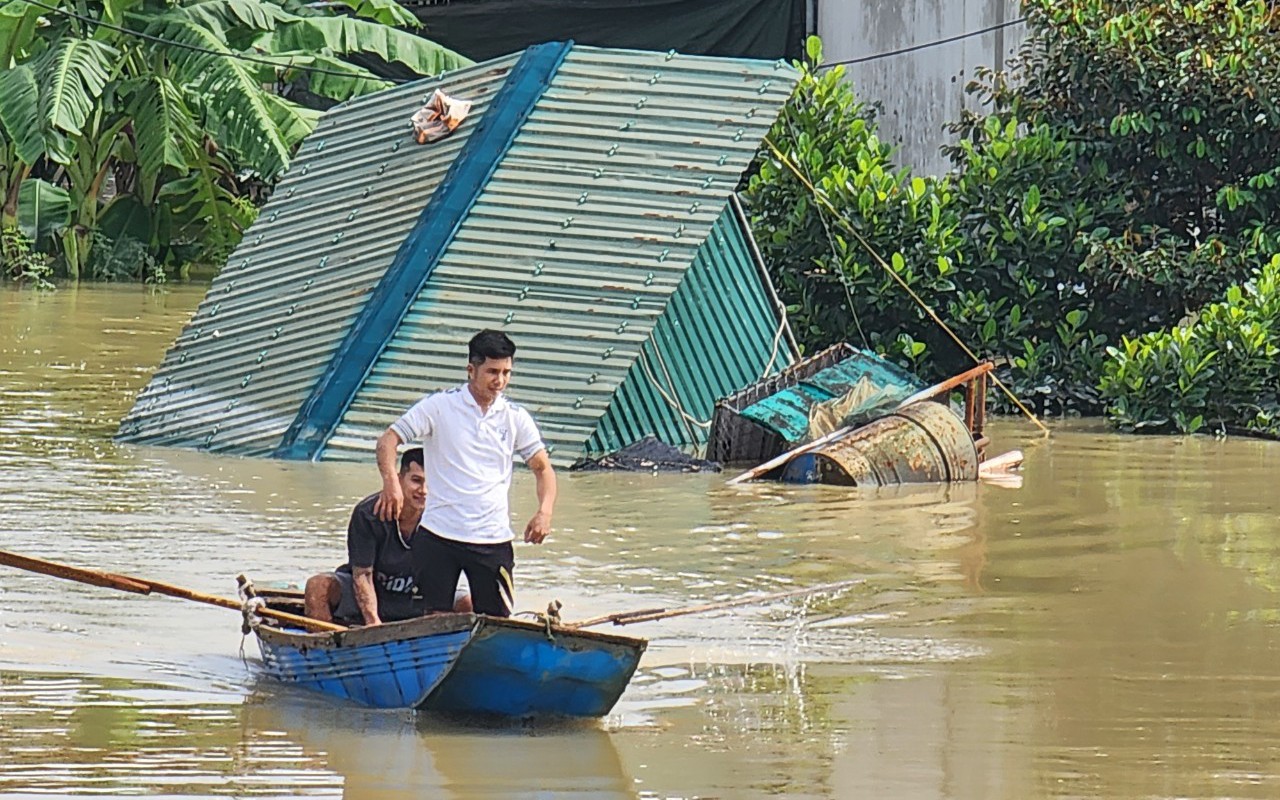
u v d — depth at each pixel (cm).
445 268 6394
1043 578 4469
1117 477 5994
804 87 8088
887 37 10494
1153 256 7525
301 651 3428
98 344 8731
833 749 3130
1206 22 7750
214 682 3494
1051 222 7575
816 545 4825
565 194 6531
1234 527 5112
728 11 11550
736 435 6156
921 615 4097
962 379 6334
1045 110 8100
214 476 5622
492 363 3497
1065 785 2938
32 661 3569
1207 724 3294
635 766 3023
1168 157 7819
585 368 6141
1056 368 7594
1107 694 3481
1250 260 7581
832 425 6147
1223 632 3962
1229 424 7075
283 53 10981
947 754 3105
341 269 6588
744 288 6756
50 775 2900
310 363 6300
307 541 4709
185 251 12275
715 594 4262
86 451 6022
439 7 12100
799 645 3841
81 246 11938
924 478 5847
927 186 7775
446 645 3184
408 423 3503
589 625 3516
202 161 12000
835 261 7581
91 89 10425
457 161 6712
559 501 5362
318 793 2852
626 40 11788
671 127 6694
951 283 7506
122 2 10888
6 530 4722
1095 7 7869
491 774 2962
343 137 7138
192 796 2823
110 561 4422
